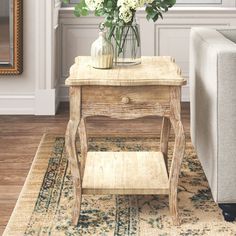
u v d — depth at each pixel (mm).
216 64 2344
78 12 2762
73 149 2385
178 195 2771
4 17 4438
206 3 5230
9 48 4477
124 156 2881
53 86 4602
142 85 2332
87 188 2432
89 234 2342
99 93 2352
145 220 2484
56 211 2586
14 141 3789
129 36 2590
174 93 2350
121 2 2498
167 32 5012
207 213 2557
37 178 3029
